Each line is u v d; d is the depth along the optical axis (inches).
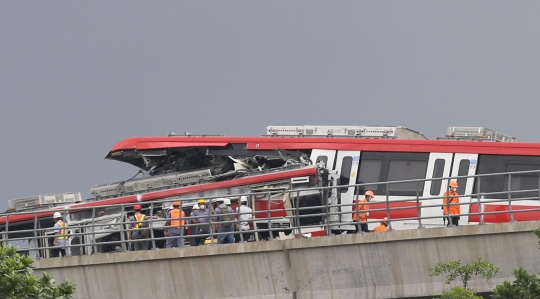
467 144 4224.9
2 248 2876.5
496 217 4136.3
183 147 4512.8
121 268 3737.7
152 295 3708.2
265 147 4421.8
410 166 4264.3
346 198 4291.3
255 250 3631.9
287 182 4239.7
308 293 3597.4
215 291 3661.4
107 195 4446.4
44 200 4539.9
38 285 2824.8
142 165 4729.3
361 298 3565.5
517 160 4163.4
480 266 3363.7
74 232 4384.8
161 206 4375.0
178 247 3710.6
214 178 4377.5
